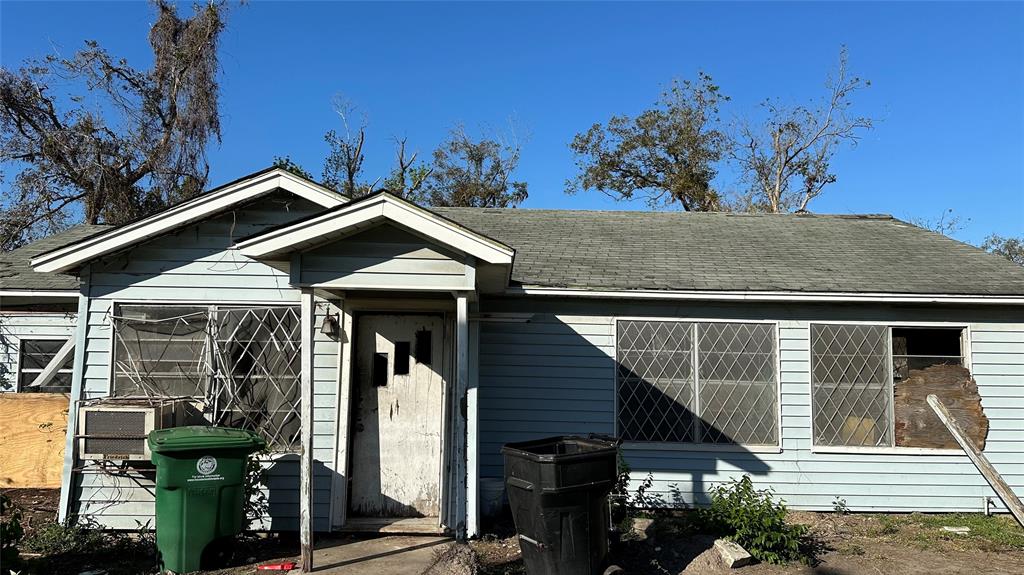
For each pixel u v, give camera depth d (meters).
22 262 9.64
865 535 7.60
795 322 8.84
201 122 24.94
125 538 6.94
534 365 8.77
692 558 6.50
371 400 7.61
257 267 7.79
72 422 7.38
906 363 8.88
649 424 8.72
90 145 23.64
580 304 8.85
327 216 5.81
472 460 6.67
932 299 8.56
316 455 7.47
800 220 12.66
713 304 8.86
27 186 23.22
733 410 8.74
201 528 6.01
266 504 7.18
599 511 5.58
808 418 8.72
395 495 7.50
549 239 10.88
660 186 31.80
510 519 7.87
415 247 6.13
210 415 7.49
